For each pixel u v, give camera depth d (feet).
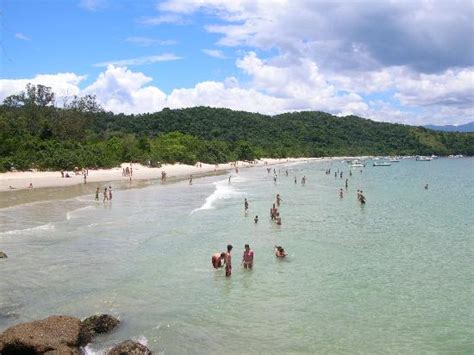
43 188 220.43
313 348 51.44
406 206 173.17
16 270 79.25
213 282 75.72
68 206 156.76
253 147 632.79
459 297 68.39
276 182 284.82
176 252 94.68
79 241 102.17
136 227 120.37
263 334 55.21
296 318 60.34
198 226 124.67
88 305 63.31
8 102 453.17
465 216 147.95
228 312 62.23
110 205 162.50
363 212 156.66
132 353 45.39
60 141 356.38
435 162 652.07
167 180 288.10
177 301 66.28
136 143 420.36
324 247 101.86
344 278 78.38
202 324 57.98
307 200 190.80
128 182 265.54
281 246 102.06
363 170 452.35
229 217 140.97
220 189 230.07
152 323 57.82
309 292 70.90
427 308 63.98
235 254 94.73
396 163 616.39
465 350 50.98
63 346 45.80
